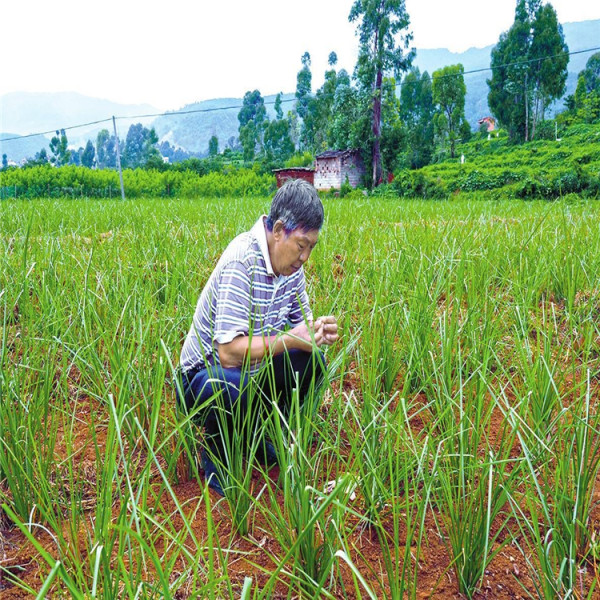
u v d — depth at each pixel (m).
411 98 110.12
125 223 8.62
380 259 4.82
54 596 1.82
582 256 4.58
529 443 2.47
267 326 2.52
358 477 2.16
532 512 1.89
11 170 51.50
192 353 2.59
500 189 25.56
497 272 4.61
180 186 54.28
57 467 2.27
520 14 84.38
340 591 1.93
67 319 3.43
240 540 2.16
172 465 2.46
